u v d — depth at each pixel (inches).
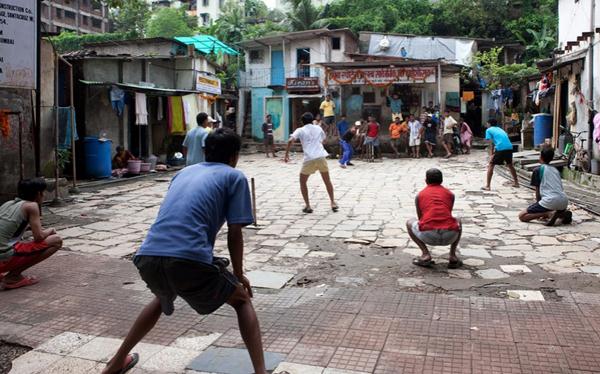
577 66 538.9
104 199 434.6
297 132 357.7
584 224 312.3
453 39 1099.3
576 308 174.7
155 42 914.7
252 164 743.1
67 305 185.2
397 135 801.6
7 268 200.5
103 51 940.0
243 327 119.7
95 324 167.8
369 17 1285.7
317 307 179.9
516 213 348.5
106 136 611.8
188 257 109.4
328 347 147.3
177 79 794.8
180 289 112.9
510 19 1264.8
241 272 122.4
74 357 144.4
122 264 239.0
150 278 113.9
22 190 205.9
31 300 190.2
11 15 298.0
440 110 946.1
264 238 291.1
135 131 665.0
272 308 180.1
